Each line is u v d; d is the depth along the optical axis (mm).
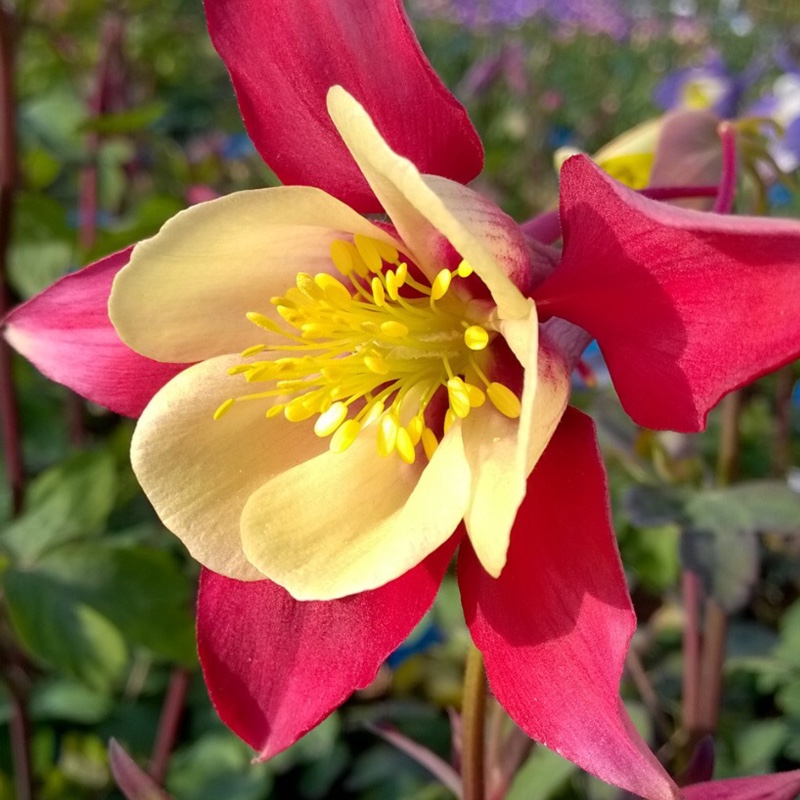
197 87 364
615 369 64
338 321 71
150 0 208
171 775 146
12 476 146
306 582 66
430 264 68
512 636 64
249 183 245
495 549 58
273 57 69
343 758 152
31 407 167
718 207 79
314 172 70
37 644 119
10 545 126
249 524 68
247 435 73
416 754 97
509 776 89
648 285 60
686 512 106
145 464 70
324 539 69
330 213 64
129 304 67
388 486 72
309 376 76
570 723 59
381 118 68
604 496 62
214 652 71
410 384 74
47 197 152
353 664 70
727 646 138
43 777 152
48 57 222
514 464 64
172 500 70
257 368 71
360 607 71
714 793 74
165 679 161
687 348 59
